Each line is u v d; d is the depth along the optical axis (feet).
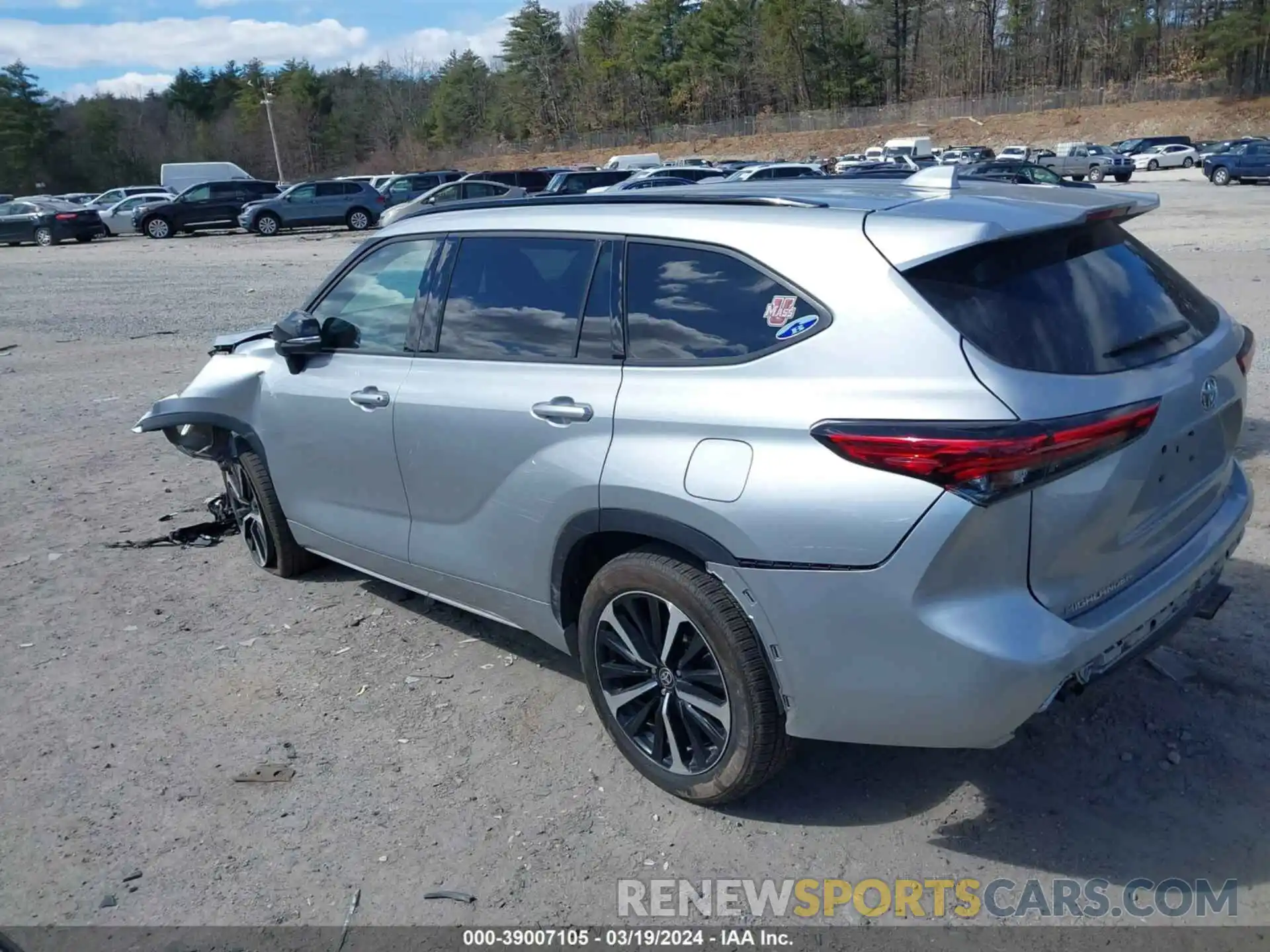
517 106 355.56
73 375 38.42
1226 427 11.04
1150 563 10.39
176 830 11.30
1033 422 8.69
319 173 353.72
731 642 10.11
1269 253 54.49
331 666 14.76
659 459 10.35
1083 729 12.11
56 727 13.44
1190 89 247.91
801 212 10.42
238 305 55.98
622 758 12.23
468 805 11.48
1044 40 314.35
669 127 306.96
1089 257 10.37
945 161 143.74
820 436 9.28
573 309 11.77
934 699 9.18
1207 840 10.32
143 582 18.16
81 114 344.69
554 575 11.93
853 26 313.53
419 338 13.62
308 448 15.34
